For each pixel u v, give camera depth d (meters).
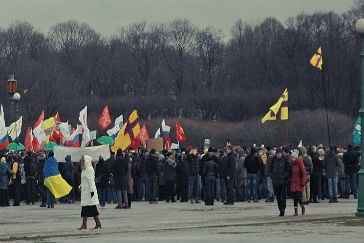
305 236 58.69
